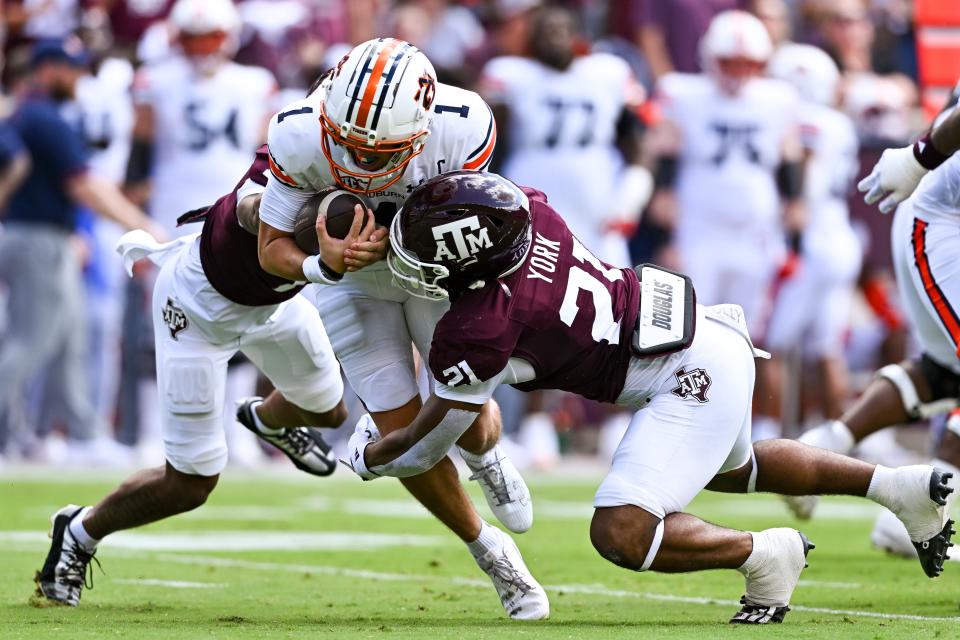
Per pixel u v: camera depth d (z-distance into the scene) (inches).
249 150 1387.8
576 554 885.8
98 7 1593.3
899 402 844.0
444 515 634.8
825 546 927.7
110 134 1449.3
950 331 710.5
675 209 1438.2
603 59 1396.4
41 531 967.6
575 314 584.7
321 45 1631.4
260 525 1032.2
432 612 648.4
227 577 772.6
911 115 1647.4
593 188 1391.5
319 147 572.1
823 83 1513.3
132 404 1453.0
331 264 565.3
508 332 569.6
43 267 1354.6
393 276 585.9
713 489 643.5
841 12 1619.1
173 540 945.5
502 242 558.3
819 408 1537.9
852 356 1647.4
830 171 1450.5
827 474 629.9
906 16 1728.6
